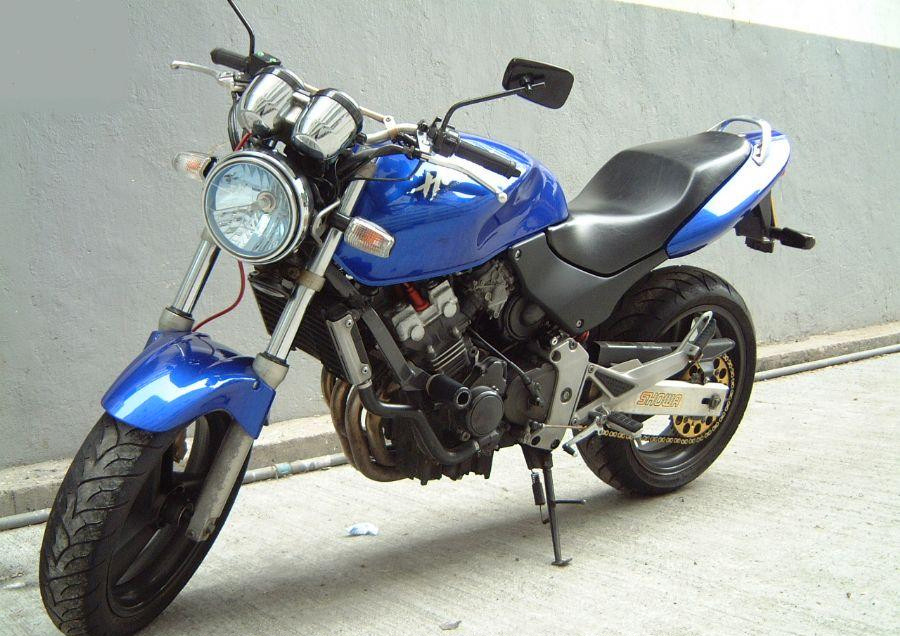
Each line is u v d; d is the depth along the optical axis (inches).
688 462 153.3
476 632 108.3
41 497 149.6
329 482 164.6
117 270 166.2
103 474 95.4
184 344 103.8
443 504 152.6
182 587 112.7
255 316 182.1
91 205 162.6
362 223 99.5
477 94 204.8
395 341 112.7
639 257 131.0
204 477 111.0
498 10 206.2
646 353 137.6
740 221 152.8
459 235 111.3
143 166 167.0
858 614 110.1
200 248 108.9
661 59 238.4
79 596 96.4
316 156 97.2
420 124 103.2
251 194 97.0
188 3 168.2
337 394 117.0
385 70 190.5
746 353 154.6
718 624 108.6
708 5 247.8
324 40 182.2
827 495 151.5
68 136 159.3
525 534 138.7
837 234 284.8
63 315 161.8
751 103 259.9
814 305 279.6
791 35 267.7
